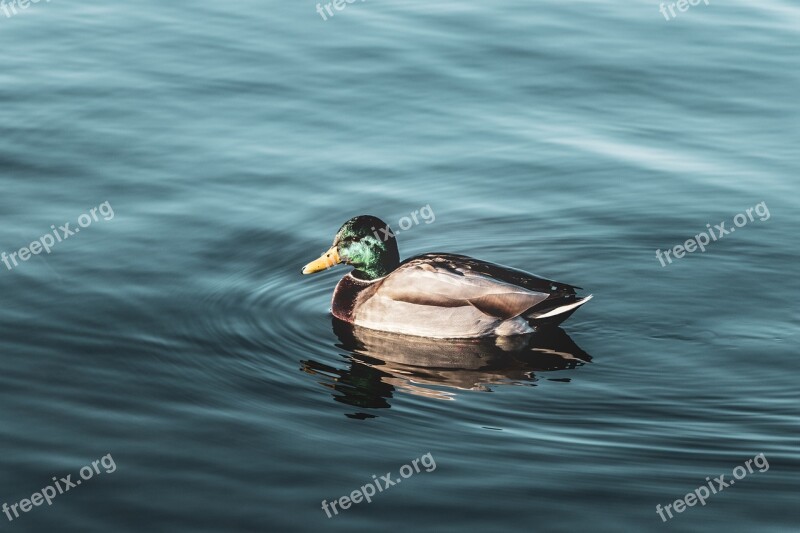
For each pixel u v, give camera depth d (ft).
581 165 64.85
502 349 48.96
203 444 41.29
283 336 49.78
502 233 58.70
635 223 59.52
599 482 39.52
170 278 53.47
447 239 58.08
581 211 60.75
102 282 52.65
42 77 72.38
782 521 37.50
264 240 57.31
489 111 70.38
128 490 38.58
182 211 59.16
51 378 45.11
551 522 37.40
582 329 50.26
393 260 52.75
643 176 63.87
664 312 51.52
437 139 67.31
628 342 49.21
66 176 61.52
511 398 44.93
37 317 49.47
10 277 52.54
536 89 73.00
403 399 44.80
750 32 80.74
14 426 41.91
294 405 44.16
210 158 64.23
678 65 76.02
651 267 55.57
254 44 77.92
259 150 65.31
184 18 81.92
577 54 77.30
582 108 70.95
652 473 40.06
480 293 49.52
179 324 49.85
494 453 41.16
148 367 46.39
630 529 37.09
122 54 76.02
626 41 79.25
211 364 46.98
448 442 41.81
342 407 44.14
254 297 52.75
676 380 46.21
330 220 59.26
